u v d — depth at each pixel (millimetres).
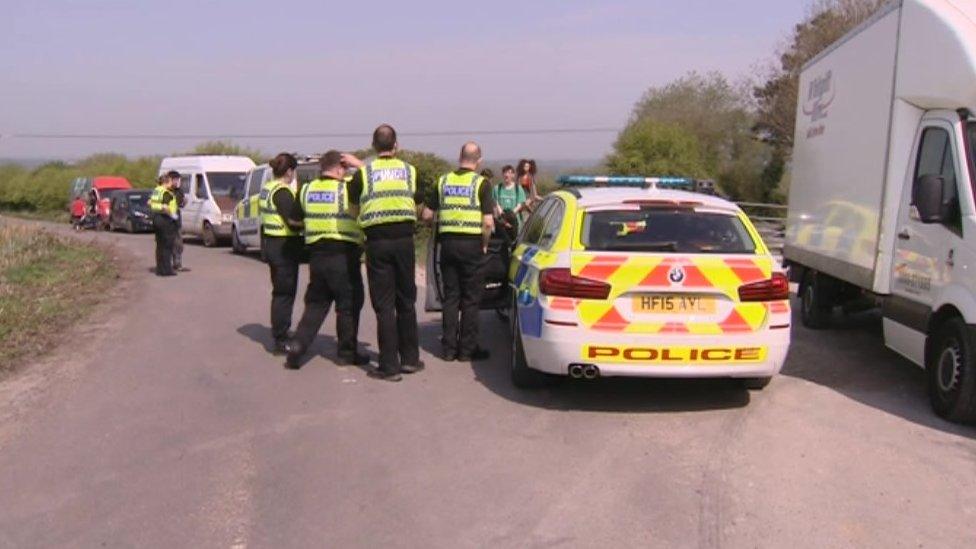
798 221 10352
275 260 8555
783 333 6176
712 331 6047
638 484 4977
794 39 35000
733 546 4180
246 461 5418
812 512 4586
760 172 41781
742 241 6500
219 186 23672
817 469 5230
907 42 7008
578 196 7020
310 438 5859
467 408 6547
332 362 8172
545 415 6352
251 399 6863
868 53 7852
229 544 4246
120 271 16719
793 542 4227
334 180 7793
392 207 7273
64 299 12297
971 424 6160
